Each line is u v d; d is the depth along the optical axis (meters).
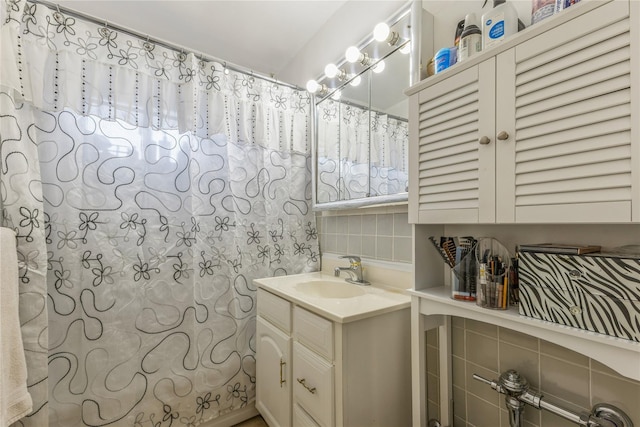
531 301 0.75
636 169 0.56
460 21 1.09
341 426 1.02
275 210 1.87
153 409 1.44
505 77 0.77
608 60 0.60
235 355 1.68
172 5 1.67
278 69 2.40
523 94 0.73
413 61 1.25
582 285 0.67
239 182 1.74
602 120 0.60
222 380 1.64
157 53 1.50
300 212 1.96
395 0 1.42
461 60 0.94
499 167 0.78
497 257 0.87
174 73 1.55
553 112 0.68
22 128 1.17
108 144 1.38
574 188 0.65
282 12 1.77
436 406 1.22
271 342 1.49
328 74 1.69
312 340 1.17
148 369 1.44
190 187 1.58
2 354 0.93
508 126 0.76
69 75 1.29
